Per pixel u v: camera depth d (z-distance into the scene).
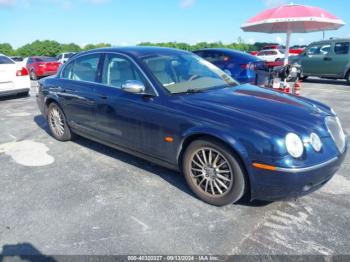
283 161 2.65
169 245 2.60
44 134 5.75
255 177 2.79
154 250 2.54
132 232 2.77
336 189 3.48
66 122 5.00
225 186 3.05
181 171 3.47
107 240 2.67
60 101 4.91
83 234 2.75
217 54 9.08
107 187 3.61
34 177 3.90
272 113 3.01
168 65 3.89
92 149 4.86
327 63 12.80
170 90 3.51
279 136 2.68
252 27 7.29
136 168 4.11
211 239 2.67
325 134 2.92
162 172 3.97
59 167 4.20
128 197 3.37
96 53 4.44
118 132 3.97
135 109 3.64
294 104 3.29
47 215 3.05
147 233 2.75
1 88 8.94
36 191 3.54
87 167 4.18
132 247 2.58
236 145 2.81
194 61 4.29
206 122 3.02
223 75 4.27
